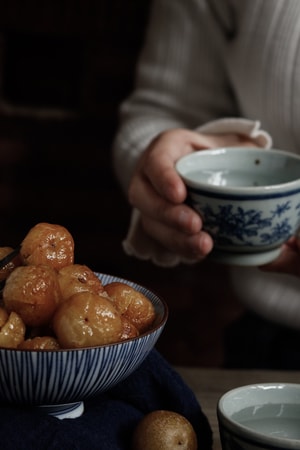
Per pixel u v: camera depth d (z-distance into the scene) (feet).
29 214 6.70
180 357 6.48
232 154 2.94
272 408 2.27
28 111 6.45
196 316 6.64
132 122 4.09
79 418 2.37
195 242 2.81
